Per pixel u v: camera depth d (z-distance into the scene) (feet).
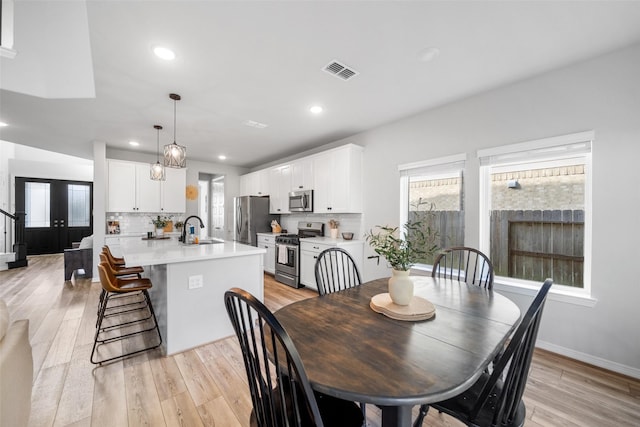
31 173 23.50
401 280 4.77
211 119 11.37
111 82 8.16
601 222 6.86
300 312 4.68
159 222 15.55
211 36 6.12
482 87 8.60
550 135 7.63
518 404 3.58
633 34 6.07
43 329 8.95
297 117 11.19
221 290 8.45
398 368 3.00
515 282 8.52
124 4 5.14
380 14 5.48
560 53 6.80
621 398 5.74
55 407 5.42
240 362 7.18
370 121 11.66
